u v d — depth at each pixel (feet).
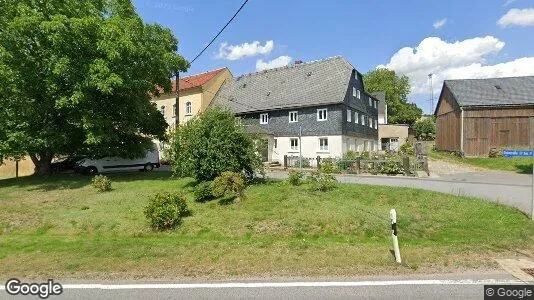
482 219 32.30
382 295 16.57
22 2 58.39
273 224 31.73
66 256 22.43
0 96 60.23
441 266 20.15
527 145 101.24
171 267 20.44
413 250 23.03
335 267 20.16
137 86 65.57
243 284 18.03
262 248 23.84
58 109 61.82
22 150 61.93
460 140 108.17
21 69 57.57
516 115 102.58
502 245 23.75
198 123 49.55
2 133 62.64
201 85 135.44
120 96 65.62
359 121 117.70
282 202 38.70
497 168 85.51
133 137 77.30
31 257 22.36
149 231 31.48
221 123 48.83
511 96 105.40
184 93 141.49
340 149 100.22
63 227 33.42
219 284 18.07
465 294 16.61
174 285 17.99
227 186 40.24
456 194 44.27
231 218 33.83
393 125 159.84
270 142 111.96
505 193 46.26
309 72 118.11
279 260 21.33
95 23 57.26
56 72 52.75
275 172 80.89
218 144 47.16
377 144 140.77
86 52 59.00
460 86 116.06
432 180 61.57
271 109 113.70
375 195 41.70
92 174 78.28
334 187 45.52
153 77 71.72
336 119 101.35
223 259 21.62
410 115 240.32
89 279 18.93
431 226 30.83
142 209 38.68
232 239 29.07
